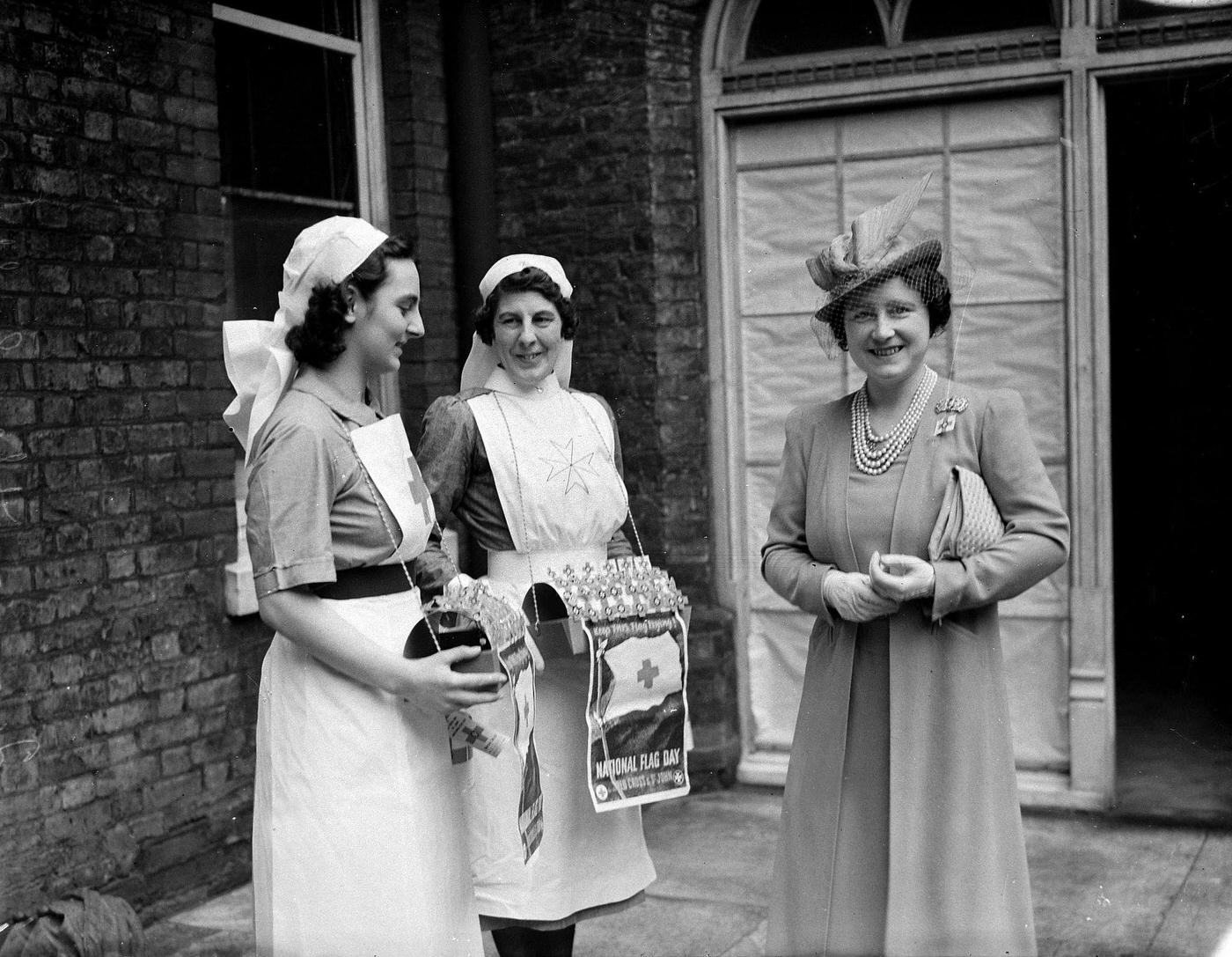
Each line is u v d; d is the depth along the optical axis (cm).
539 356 321
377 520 255
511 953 321
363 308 257
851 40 487
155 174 404
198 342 416
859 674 289
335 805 250
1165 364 497
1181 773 473
